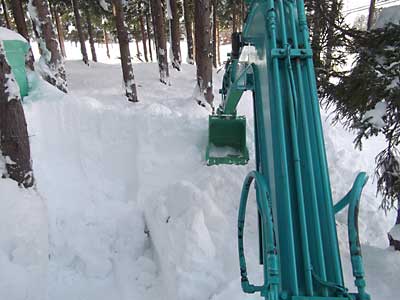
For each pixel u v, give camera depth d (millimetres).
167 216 5109
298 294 1828
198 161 7137
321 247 1906
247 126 7977
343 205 2086
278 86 2180
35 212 4922
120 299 4336
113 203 6270
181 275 4055
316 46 4316
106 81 13844
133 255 5145
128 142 7633
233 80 5105
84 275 4785
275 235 1988
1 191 4766
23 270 4320
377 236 5273
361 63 3924
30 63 8359
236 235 4766
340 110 4270
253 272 4074
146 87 12812
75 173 6738
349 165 7406
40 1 9789
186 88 12898
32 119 7156
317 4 4270
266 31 2385
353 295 1835
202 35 9477
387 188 4145
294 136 2078
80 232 5414
